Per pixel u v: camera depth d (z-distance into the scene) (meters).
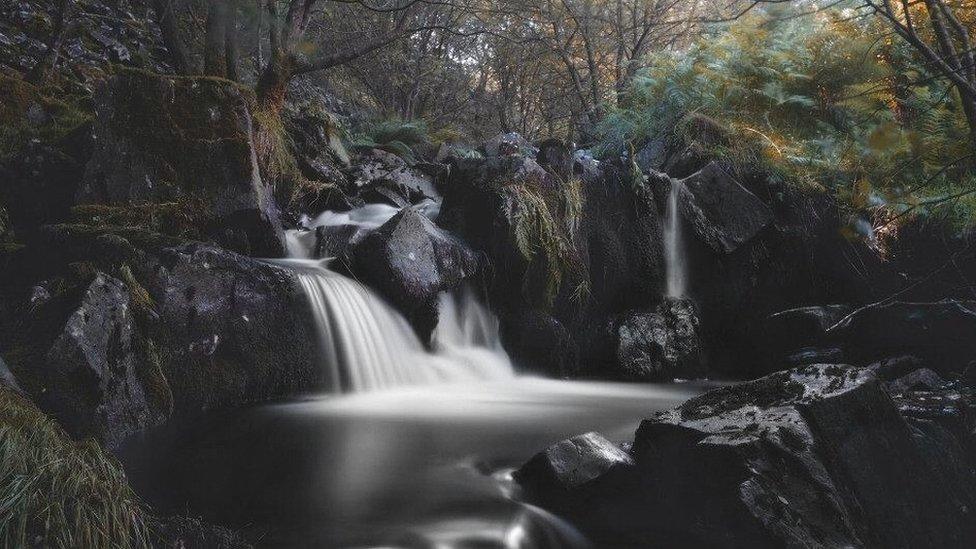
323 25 13.41
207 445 4.26
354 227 6.81
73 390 4.02
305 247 6.69
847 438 3.21
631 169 7.89
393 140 12.32
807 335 7.27
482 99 17.70
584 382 6.99
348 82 15.57
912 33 2.50
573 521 3.32
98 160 5.66
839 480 3.09
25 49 7.72
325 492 3.58
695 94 9.12
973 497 3.38
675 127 8.86
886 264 7.39
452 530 3.18
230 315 5.28
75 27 8.45
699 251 7.84
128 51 8.88
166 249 5.12
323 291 5.85
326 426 4.76
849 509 3.00
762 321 7.88
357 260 6.36
